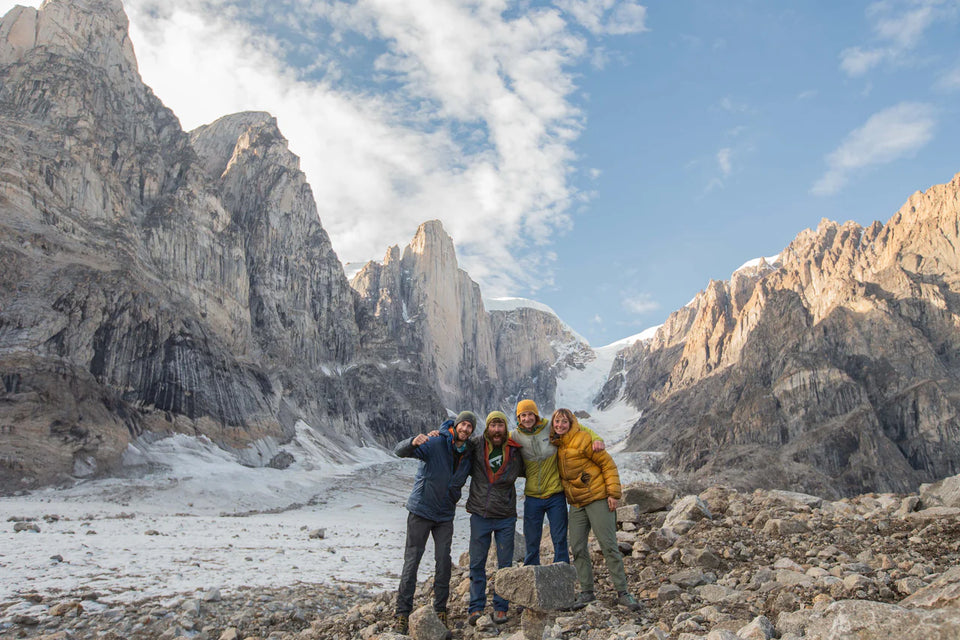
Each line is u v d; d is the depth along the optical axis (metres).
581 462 8.57
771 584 8.09
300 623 10.92
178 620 10.64
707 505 12.38
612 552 8.28
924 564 8.21
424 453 8.85
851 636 4.89
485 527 8.91
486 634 7.97
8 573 13.46
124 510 48.06
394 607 10.02
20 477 52.66
